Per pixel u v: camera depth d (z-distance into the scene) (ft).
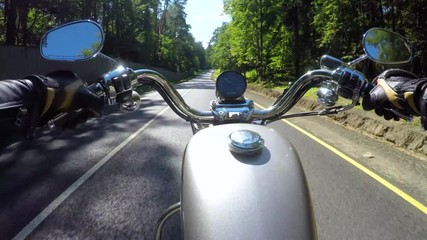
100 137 29.76
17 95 4.34
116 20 159.74
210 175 4.67
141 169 20.83
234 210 4.32
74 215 14.46
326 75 7.61
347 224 13.83
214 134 5.35
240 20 128.47
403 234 13.09
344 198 16.46
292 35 127.13
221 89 7.46
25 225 13.58
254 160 4.84
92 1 120.57
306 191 4.72
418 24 74.28
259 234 4.15
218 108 7.43
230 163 4.78
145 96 73.00
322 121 38.40
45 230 13.21
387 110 6.11
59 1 87.15
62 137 29.09
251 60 136.36
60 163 21.80
